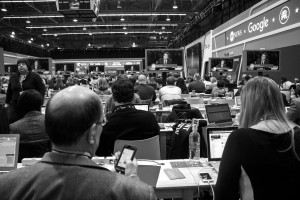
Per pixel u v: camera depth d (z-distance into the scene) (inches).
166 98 293.9
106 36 1315.2
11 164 101.1
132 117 116.8
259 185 57.0
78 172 36.5
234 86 418.0
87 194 35.2
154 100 299.0
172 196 95.9
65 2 394.0
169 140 174.2
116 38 1381.6
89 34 1243.2
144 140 115.6
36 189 35.3
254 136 58.8
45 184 35.5
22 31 1069.1
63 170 36.5
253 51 384.2
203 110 240.8
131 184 37.9
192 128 133.8
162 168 109.8
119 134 115.7
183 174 103.3
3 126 167.2
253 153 57.5
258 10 518.0
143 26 1118.4
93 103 40.5
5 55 993.5
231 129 112.4
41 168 37.0
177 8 813.9
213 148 111.3
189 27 1026.7
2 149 101.8
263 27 499.5
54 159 37.8
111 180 37.2
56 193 35.1
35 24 949.8
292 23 409.1
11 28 1011.9
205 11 788.0
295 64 406.3
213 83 441.4
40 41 1365.7
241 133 60.2
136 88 291.0
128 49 1347.2
